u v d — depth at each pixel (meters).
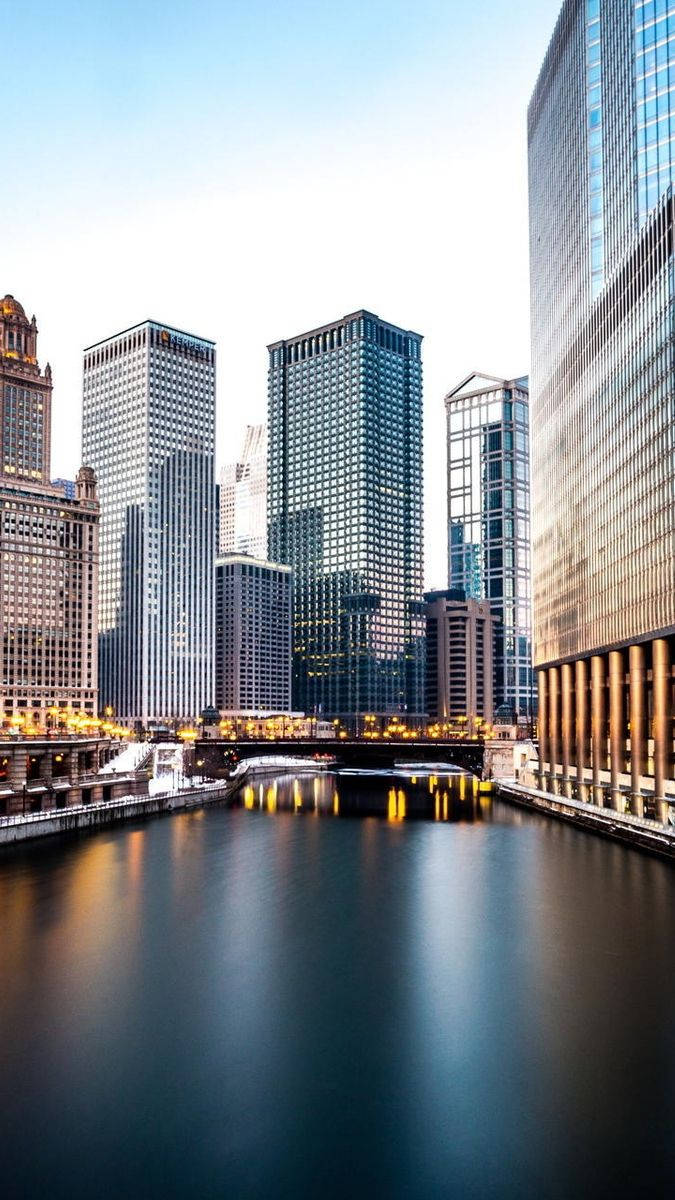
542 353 194.88
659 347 118.88
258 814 173.62
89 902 90.75
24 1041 55.19
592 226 153.25
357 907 90.12
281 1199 39.47
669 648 118.50
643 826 118.19
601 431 146.62
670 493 114.44
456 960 71.31
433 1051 53.97
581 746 156.38
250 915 86.56
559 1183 40.66
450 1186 40.38
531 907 88.75
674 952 72.50
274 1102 47.75
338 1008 60.88
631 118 132.88
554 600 178.88
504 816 170.50
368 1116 46.28
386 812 178.38
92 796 152.75
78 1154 42.94
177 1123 45.69
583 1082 49.94
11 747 129.62
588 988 64.31
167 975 67.56
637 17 131.12
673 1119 45.91
